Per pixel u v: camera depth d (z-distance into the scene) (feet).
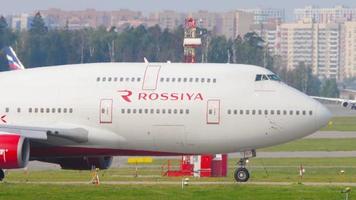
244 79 377.71
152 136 378.12
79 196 317.83
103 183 363.76
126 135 379.55
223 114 374.02
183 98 375.86
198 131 375.04
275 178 401.90
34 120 383.45
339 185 352.69
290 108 373.40
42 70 391.86
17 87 388.37
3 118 385.09
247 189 333.21
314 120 373.81
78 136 378.12
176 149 379.96
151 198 314.35
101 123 379.96
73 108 381.60
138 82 380.58
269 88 376.48
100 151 382.83
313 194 323.37
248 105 373.81
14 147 361.30
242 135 374.22
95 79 383.86
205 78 378.32
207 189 332.80
